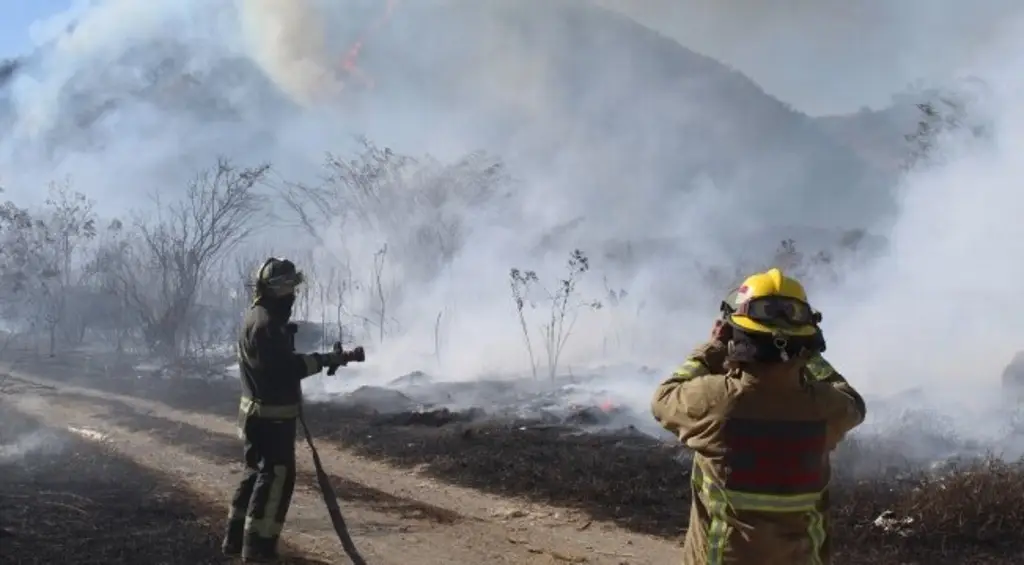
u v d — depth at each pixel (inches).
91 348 845.2
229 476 370.3
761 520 135.3
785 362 134.5
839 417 138.3
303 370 253.0
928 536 269.3
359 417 505.4
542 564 263.0
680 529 295.0
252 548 252.8
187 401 574.2
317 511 319.9
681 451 385.1
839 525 282.4
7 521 281.4
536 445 408.8
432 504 330.0
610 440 417.7
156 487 343.6
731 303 141.7
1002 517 273.0
